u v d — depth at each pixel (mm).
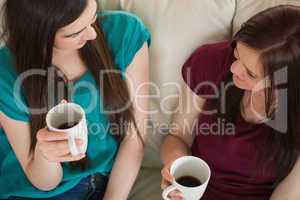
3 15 1038
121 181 1274
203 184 994
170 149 1272
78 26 994
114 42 1219
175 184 989
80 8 963
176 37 1261
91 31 1036
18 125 1162
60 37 1023
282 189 1164
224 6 1246
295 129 1082
